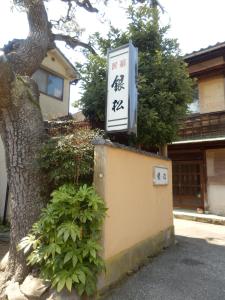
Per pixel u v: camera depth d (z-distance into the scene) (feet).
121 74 16.63
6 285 13.92
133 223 16.33
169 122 21.20
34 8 18.65
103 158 13.50
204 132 36.19
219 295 12.80
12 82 15.30
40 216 13.93
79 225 12.23
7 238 23.79
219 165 35.35
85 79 21.16
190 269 16.01
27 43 18.45
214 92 36.81
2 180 31.63
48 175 14.66
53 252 11.41
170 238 21.80
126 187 15.69
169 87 21.08
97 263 11.87
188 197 38.47
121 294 12.84
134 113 16.25
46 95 37.47
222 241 22.88
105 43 22.52
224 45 33.78
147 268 16.14
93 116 21.22
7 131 16.16
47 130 18.02
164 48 22.21
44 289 12.24
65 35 23.24
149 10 22.18
